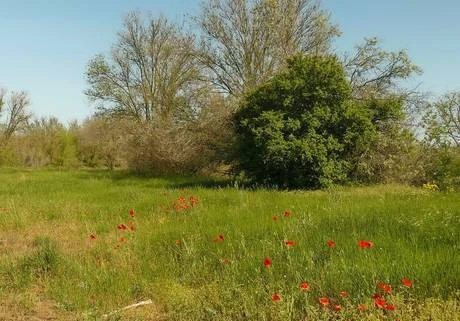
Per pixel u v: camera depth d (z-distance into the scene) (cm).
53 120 4716
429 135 1706
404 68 2175
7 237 988
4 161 4338
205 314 535
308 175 1667
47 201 1443
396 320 458
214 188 1678
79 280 668
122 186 1955
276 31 2588
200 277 653
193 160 2389
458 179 1555
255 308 523
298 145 1600
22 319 554
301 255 653
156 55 3328
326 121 1667
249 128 1730
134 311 568
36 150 4409
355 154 1755
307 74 1698
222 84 2700
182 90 2708
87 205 1341
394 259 606
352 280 558
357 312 490
